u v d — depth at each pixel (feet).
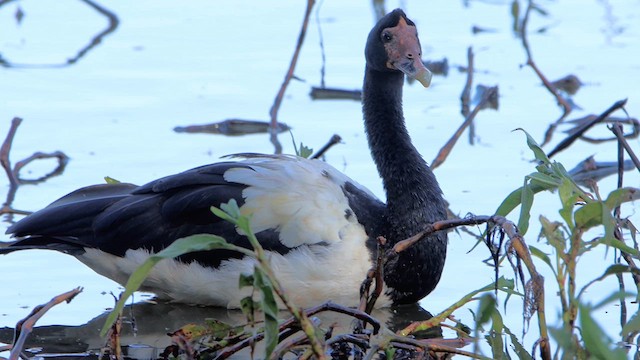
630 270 29.30
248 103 57.26
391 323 36.24
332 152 50.60
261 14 71.51
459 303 31.71
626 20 69.72
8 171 47.26
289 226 36.27
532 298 27.99
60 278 39.22
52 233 38.11
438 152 49.62
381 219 37.81
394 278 37.24
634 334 33.09
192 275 36.78
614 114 54.70
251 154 39.32
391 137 39.45
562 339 24.99
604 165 48.32
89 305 37.09
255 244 25.89
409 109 57.00
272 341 26.07
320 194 37.04
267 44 66.13
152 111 56.24
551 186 30.60
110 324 26.84
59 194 46.09
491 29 68.74
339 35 67.46
